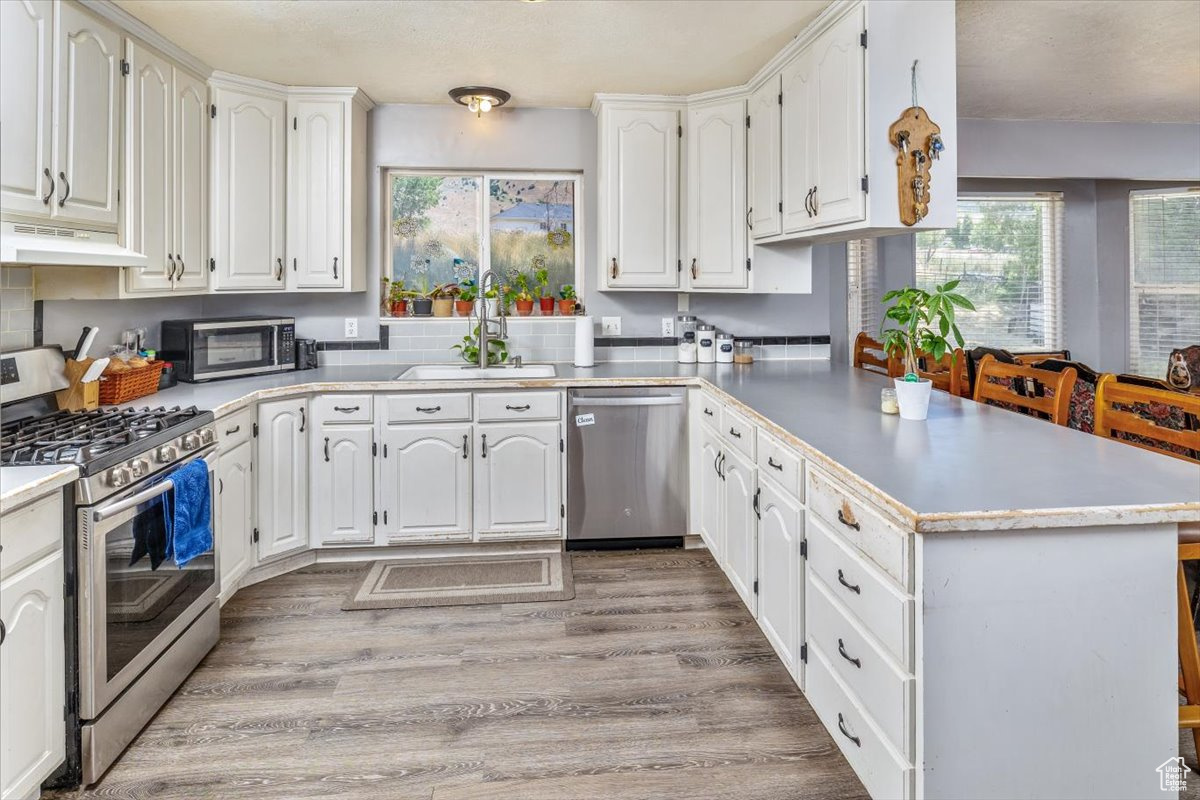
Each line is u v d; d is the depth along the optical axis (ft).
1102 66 11.25
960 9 9.02
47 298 8.53
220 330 10.88
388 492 11.01
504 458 11.17
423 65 10.67
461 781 6.07
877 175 8.16
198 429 7.91
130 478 6.40
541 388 11.14
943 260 17.29
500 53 10.23
